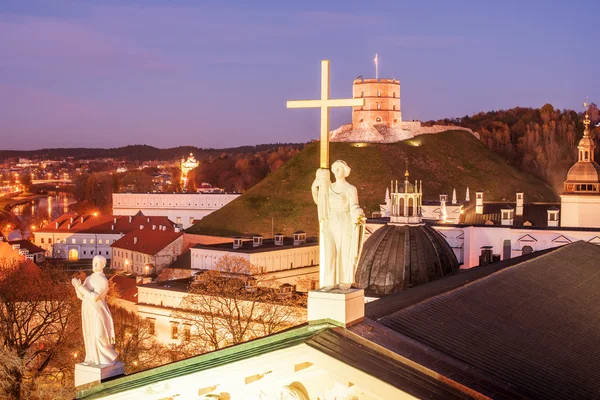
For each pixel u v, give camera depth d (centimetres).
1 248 17562
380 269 10800
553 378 3541
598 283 5625
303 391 3019
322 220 3241
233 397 3144
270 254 17862
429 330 3681
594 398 3503
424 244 10875
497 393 3062
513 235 13850
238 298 11319
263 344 3155
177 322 13450
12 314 11044
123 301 14925
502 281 4944
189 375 3122
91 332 3494
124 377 3381
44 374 10625
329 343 2983
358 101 3294
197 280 13775
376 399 2897
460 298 4362
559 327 4344
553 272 5584
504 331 4009
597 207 15600
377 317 3694
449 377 3003
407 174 11262
